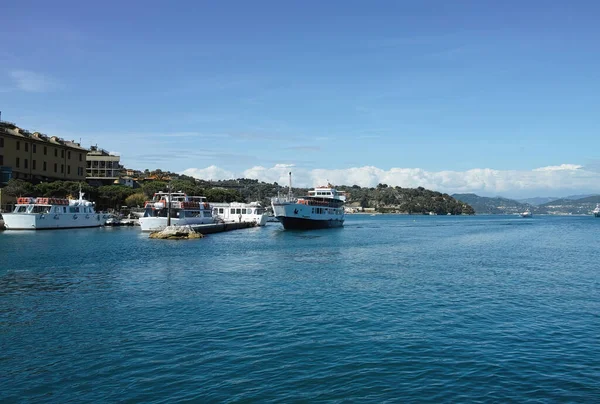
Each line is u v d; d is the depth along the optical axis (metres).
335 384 17.61
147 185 151.00
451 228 151.50
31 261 48.84
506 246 78.19
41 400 16.33
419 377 18.25
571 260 56.44
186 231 85.06
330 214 123.56
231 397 16.53
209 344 21.88
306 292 34.00
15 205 102.69
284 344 21.95
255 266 47.81
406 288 35.94
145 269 44.50
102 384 17.53
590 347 21.86
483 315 27.67
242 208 139.00
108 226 114.56
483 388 17.31
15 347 21.41
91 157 180.25
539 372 18.81
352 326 25.03
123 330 23.98
